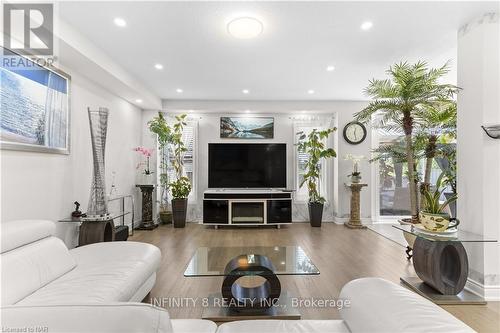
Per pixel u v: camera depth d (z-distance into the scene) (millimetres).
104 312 550
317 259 3160
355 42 2793
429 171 3525
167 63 3357
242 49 2953
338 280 2568
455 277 2240
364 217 5238
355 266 2930
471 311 2033
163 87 4355
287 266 2092
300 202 5457
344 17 2316
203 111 5324
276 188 5164
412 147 3318
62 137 2814
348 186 5055
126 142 4547
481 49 2260
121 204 4309
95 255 2004
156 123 4777
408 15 2287
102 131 2980
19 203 2303
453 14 2266
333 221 5445
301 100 5207
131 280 1668
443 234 2252
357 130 5234
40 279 1505
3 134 2117
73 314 542
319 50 2977
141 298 1911
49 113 2615
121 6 2148
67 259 1771
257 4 2127
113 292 1472
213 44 2830
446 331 722
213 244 3785
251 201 4801
